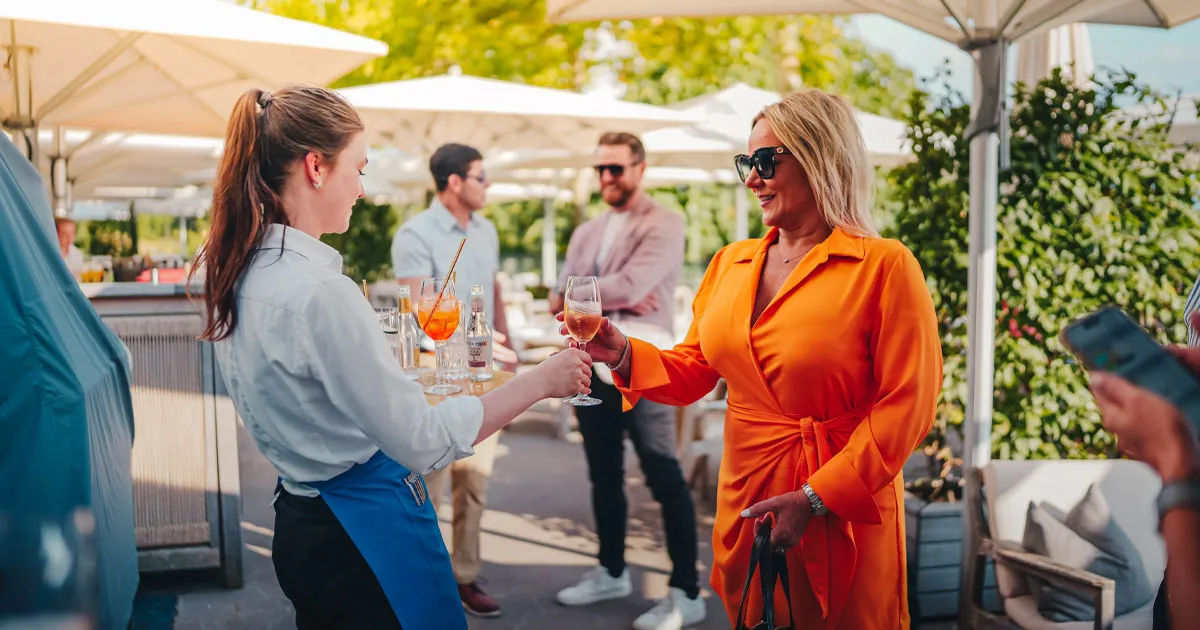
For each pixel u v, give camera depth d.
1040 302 3.74
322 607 1.66
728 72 15.72
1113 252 3.69
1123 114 3.83
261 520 5.11
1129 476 3.12
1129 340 1.08
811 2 3.88
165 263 5.61
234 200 1.60
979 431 3.29
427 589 1.69
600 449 3.84
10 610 0.82
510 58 12.04
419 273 3.70
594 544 4.70
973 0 3.24
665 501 3.58
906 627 2.04
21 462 1.50
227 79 4.78
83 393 1.60
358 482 1.66
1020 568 2.87
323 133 1.63
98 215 13.30
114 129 6.88
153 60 4.66
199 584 4.06
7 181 1.74
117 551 1.88
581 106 7.27
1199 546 0.99
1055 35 4.48
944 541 3.64
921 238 3.94
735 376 2.09
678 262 3.83
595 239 3.97
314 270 1.59
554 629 3.59
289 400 1.58
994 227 3.28
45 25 4.16
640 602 3.89
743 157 2.04
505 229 20.83
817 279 1.97
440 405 1.65
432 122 7.34
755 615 2.06
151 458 3.88
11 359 1.52
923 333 1.86
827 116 1.99
